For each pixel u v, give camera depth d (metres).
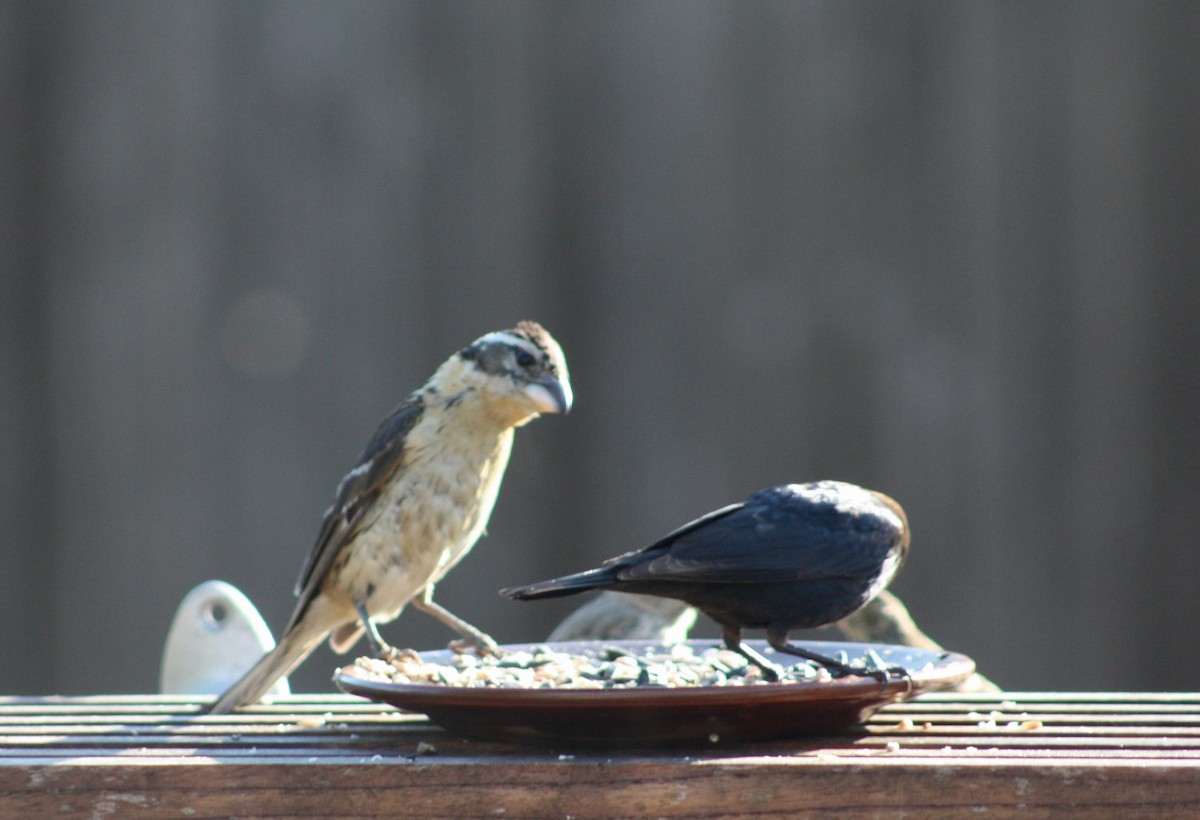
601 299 12.25
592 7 12.27
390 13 12.24
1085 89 12.08
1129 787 5.03
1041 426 12.02
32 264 12.15
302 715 6.70
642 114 12.26
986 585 11.95
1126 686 11.84
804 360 12.10
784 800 5.11
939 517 12.00
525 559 12.19
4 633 11.98
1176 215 12.04
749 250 12.17
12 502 12.02
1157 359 11.99
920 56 12.14
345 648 8.42
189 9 12.16
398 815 5.20
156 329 12.14
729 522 6.21
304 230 12.19
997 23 12.10
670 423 12.17
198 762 5.28
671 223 12.22
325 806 5.22
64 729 6.25
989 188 12.09
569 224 12.28
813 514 6.29
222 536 12.08
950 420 12.02
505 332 7.91
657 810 5.13
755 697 5.24
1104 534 11.95
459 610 12.12
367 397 12.16
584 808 5.15
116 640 12.00
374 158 12.22
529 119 12.26
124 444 12.10
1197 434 11.95
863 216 12.14
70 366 12.12
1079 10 12.08
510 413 7.80
